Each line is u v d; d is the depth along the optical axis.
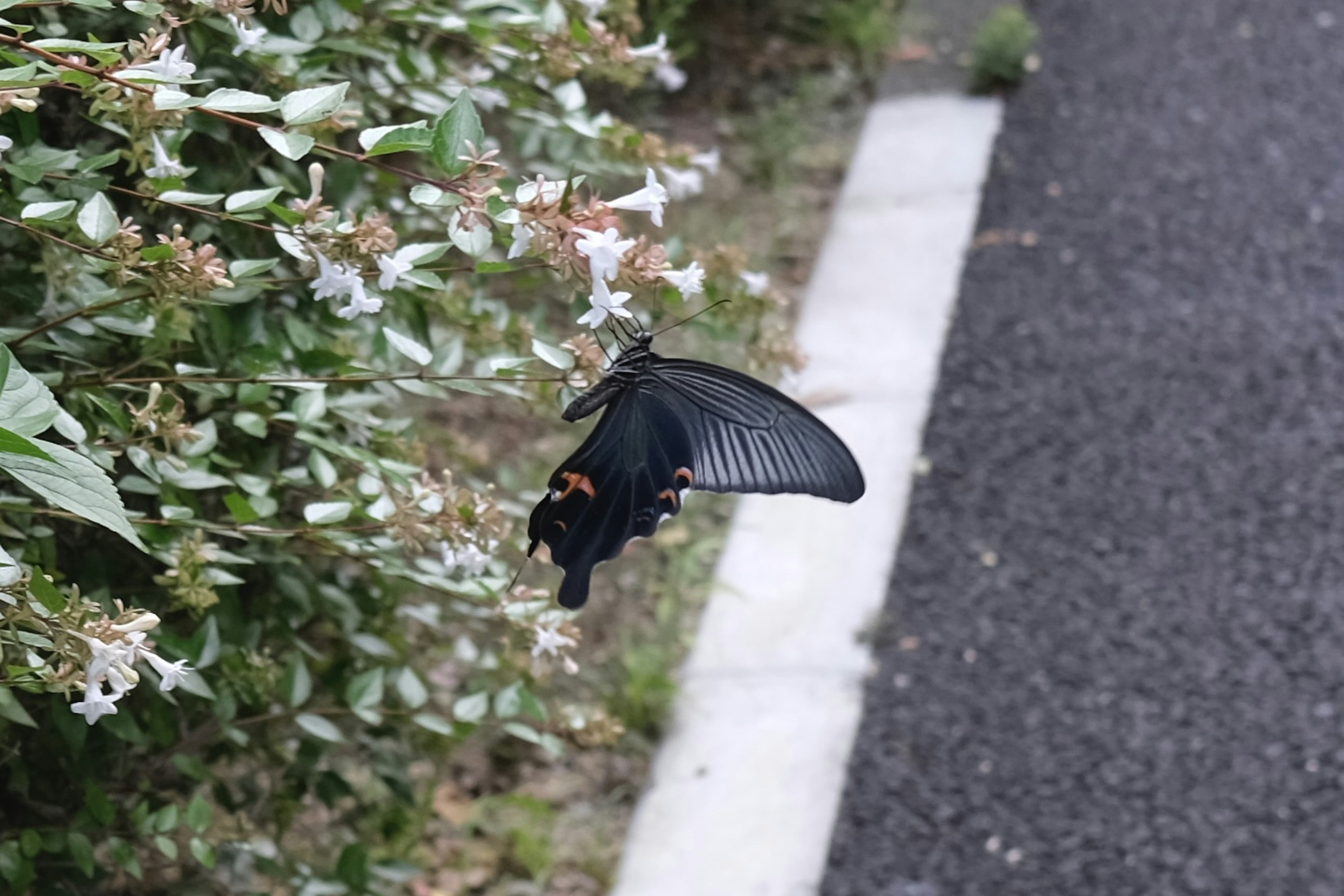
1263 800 3.11
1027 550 3.80
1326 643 3.48
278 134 1.38
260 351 1.86
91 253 1.48
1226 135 5.60
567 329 3.98
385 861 2.35
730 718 3.33
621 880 2.95
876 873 2.96
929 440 4.18
